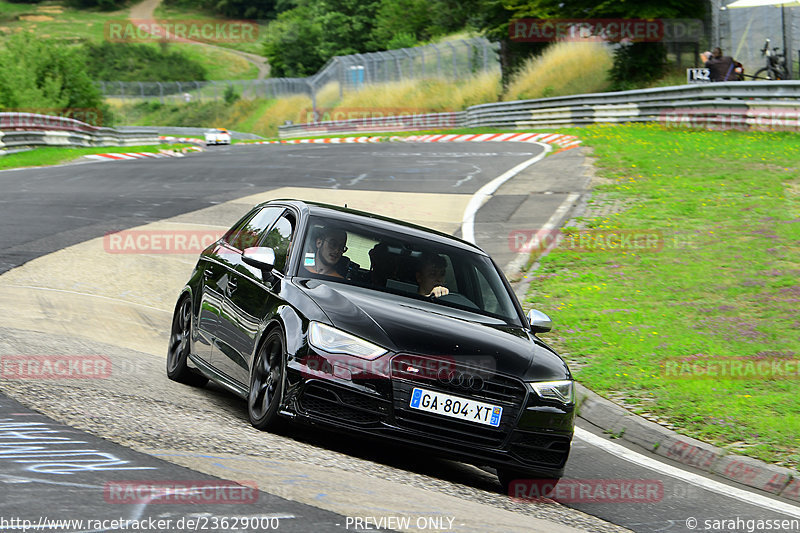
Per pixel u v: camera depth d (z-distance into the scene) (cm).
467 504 1803
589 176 7750
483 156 10194
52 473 1512
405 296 2381
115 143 18700
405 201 7119
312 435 2241
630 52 15950
